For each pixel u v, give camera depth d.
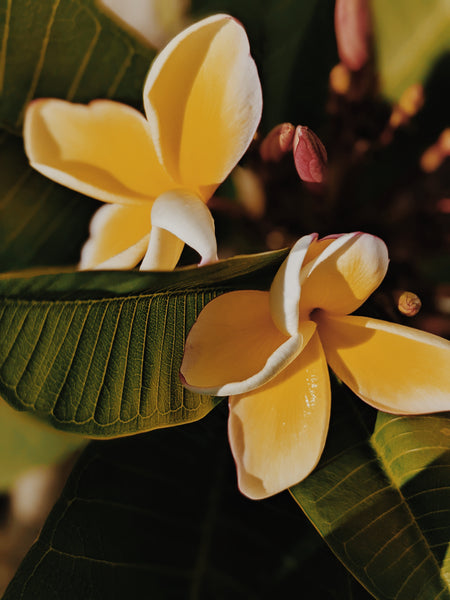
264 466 0.26
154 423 0.26
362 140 0.31
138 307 0.26
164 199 0.27
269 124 0.33
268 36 0.33
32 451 0.35
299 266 0.25
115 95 0.32
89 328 0.25
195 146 0.28
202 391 0.25
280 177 0.31
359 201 0.32
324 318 0.27
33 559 0.27
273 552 0.29
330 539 0.26
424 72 0.32
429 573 0.26
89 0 0.30
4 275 0.23
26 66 0.31
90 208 0.32
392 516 0.26
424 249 0.32
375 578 0.26
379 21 0.32
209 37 0.27
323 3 0.33
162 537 0.29
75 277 0.24
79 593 0.27
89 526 0.28
